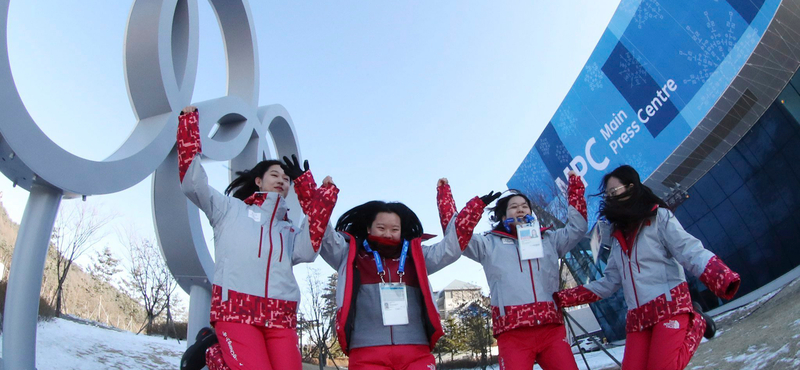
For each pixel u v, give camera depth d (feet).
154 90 20.49
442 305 111.55
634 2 64.28
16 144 14.26
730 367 26.02
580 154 72.79
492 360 75.46
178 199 22.07
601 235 12.62
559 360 12.37
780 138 51.06
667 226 11.24
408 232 12.28
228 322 9.72
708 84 56.85
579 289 13.01
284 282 10.59
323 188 11.02
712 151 57.67
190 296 23.35
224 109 23.84
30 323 15.74
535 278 12.91
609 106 68.54
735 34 53.78
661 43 61.41
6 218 72.08
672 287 10.98
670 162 61.62
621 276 11.91
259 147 27.20
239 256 10.28
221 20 28.35
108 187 17.51
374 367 10.13
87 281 82.12
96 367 35.37
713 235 59.06
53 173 15.44
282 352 10.02
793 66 49.08
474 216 11.39
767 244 53.52
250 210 11.02
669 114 61.31
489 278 13.42
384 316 10.15
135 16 20.66
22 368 15.34
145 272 69.31
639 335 11.27
